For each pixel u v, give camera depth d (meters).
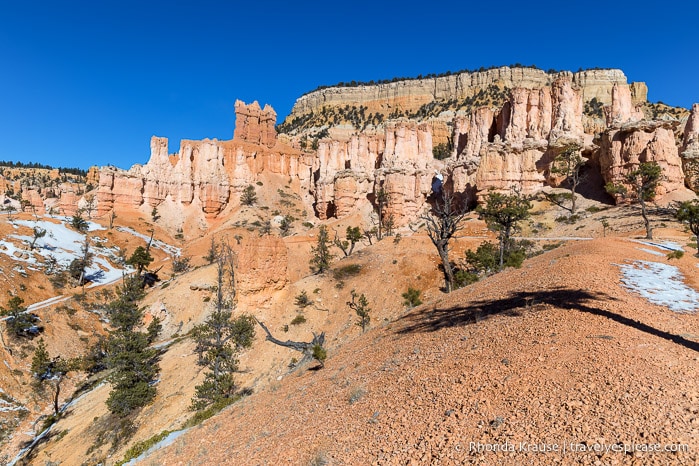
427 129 115.94
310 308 48.03
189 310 62.97
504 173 85.31
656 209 59.69
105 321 70.81
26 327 60.09
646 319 13.57
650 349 10.68
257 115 166.50
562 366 10.30
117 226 116.06
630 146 67.94
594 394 8.73
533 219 71.88
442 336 16.02
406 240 64.12
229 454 13.26
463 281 42.66
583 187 78.81
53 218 104.75
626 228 54.94
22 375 54.50
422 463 8.14
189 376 40.03
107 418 38.94
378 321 46.44
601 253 25.23
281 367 37.97
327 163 135.75
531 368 10.54
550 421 8.16
